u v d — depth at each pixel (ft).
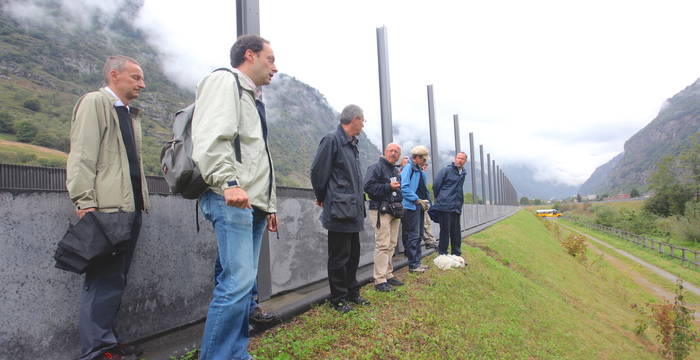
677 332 31.45
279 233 15.48
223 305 7.18
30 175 7.68
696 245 126.82
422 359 11.23
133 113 8.86
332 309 13.23
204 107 7.03
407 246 20.70
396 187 16.38
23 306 7.45
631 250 118.52
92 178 7.29
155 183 10.34
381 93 26.48
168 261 10.58
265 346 9.81
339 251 13.05
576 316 27.14
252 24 13.01
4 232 7.20
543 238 78.84
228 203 6.51
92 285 7.61
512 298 21.86
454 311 15.93
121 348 8.41
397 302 15.07
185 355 8.96
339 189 12.85
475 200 66.49
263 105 9.10
